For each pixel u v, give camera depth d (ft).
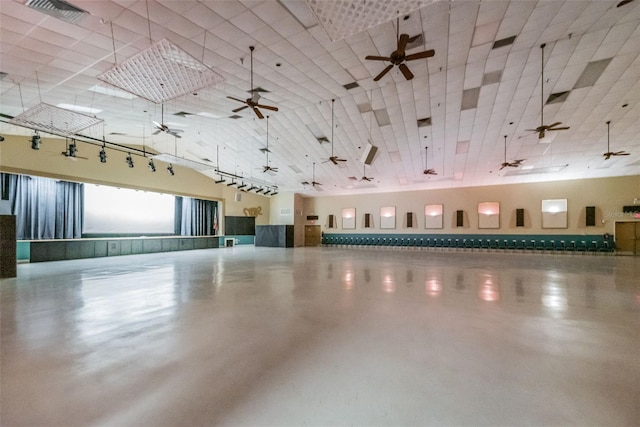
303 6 14.52
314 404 5.99
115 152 40.40
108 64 18.16
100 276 21.95
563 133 30.89
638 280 20.04
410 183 50.34
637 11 15.94
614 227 40.24
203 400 6.17
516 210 45.75
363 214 58.08
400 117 29.63
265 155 43.62
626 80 22.36
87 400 6.19
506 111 27.35
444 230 50.49
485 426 5.30
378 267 27.25
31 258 31.27
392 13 10.48
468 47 18.70
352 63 20.18
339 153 40.22
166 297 15.20
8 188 32.27
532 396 6.26
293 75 21.71
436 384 6.74
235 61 19.49
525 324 10.87
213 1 13.93
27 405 6.00
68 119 20.63
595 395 6.29
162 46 12.79
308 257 37.35
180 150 44.75
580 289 17.11
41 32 14.92
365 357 8.16
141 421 5.50
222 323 11.09
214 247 55.21
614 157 35.40
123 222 43.39
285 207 63.36
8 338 9.59
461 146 35.24
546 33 17.57
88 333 10.06
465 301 14.33
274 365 7.73
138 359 8.09
